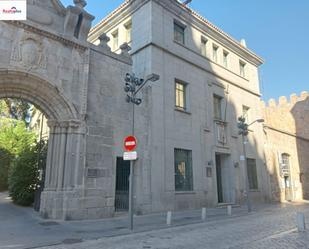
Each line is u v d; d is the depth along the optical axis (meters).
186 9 20.25
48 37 12.50
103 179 13.42
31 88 11.98
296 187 31.11
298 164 32.44
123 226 11.18
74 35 13.55
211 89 21.69
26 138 25.50
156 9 18.47
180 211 16.52
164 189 16.19
